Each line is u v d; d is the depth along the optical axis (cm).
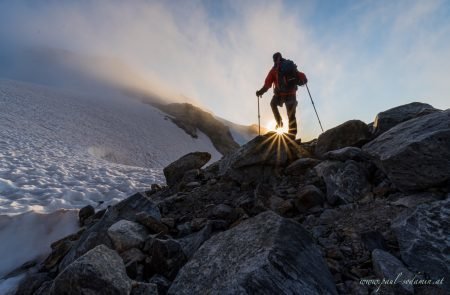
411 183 430
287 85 896
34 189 1216
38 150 2800
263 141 700
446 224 325
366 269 328
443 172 404
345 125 708
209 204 629
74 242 550
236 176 689
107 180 1585
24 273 518
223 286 283
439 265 297
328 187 534
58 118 6606
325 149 721
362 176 522
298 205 517
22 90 8100
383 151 502
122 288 283
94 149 5584
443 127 440
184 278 331
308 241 353
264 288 269
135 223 480
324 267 325
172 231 522
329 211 476
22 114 5606
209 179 816
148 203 552
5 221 662
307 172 636
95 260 296
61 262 488
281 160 688
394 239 364
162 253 380
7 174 1469
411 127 509
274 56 939
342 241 392
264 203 551
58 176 1583
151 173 2038
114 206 543
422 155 418
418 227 338
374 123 744
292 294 269
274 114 953
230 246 354
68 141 4944
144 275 385
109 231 442
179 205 658
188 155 986
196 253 372
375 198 476
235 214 526
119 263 318
